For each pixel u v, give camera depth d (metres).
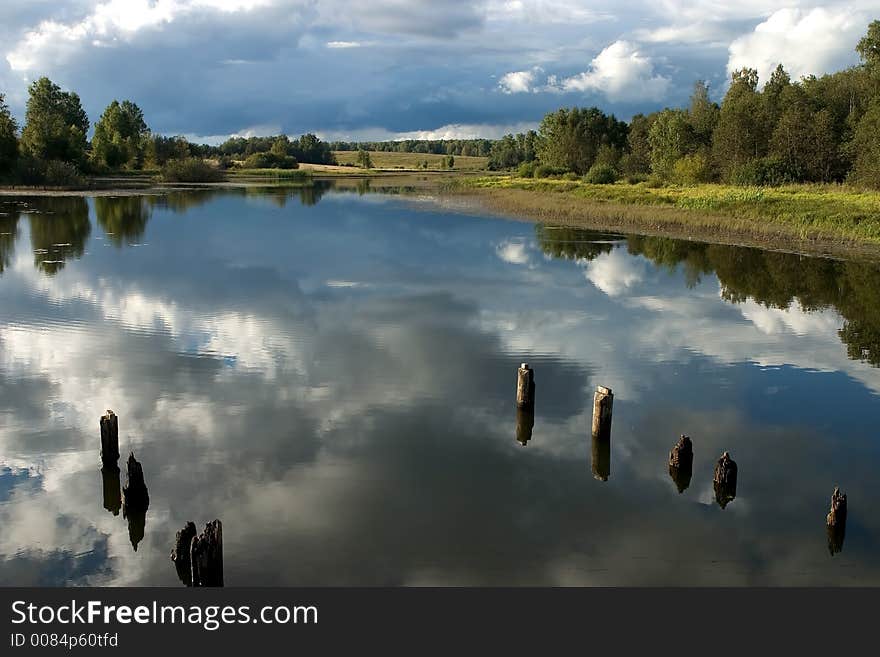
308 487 14.49
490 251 44.00
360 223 57.97
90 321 26.19
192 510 13.64
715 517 13.52
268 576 11.80
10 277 33.97
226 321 26.42
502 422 17.62
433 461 15.59
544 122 137.12
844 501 12.67
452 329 25.69
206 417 17.72
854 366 21.91
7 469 15.20
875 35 95.69
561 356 22.75
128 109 155.38
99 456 15.80
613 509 13.75
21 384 19.78
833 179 79.25
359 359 22.17
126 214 63.78
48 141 106.25
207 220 59.62
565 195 80.31
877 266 39.03
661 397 19.30
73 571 11.98
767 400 19.11
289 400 18.80
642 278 35.94
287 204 76.06
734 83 108.12
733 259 41.41
